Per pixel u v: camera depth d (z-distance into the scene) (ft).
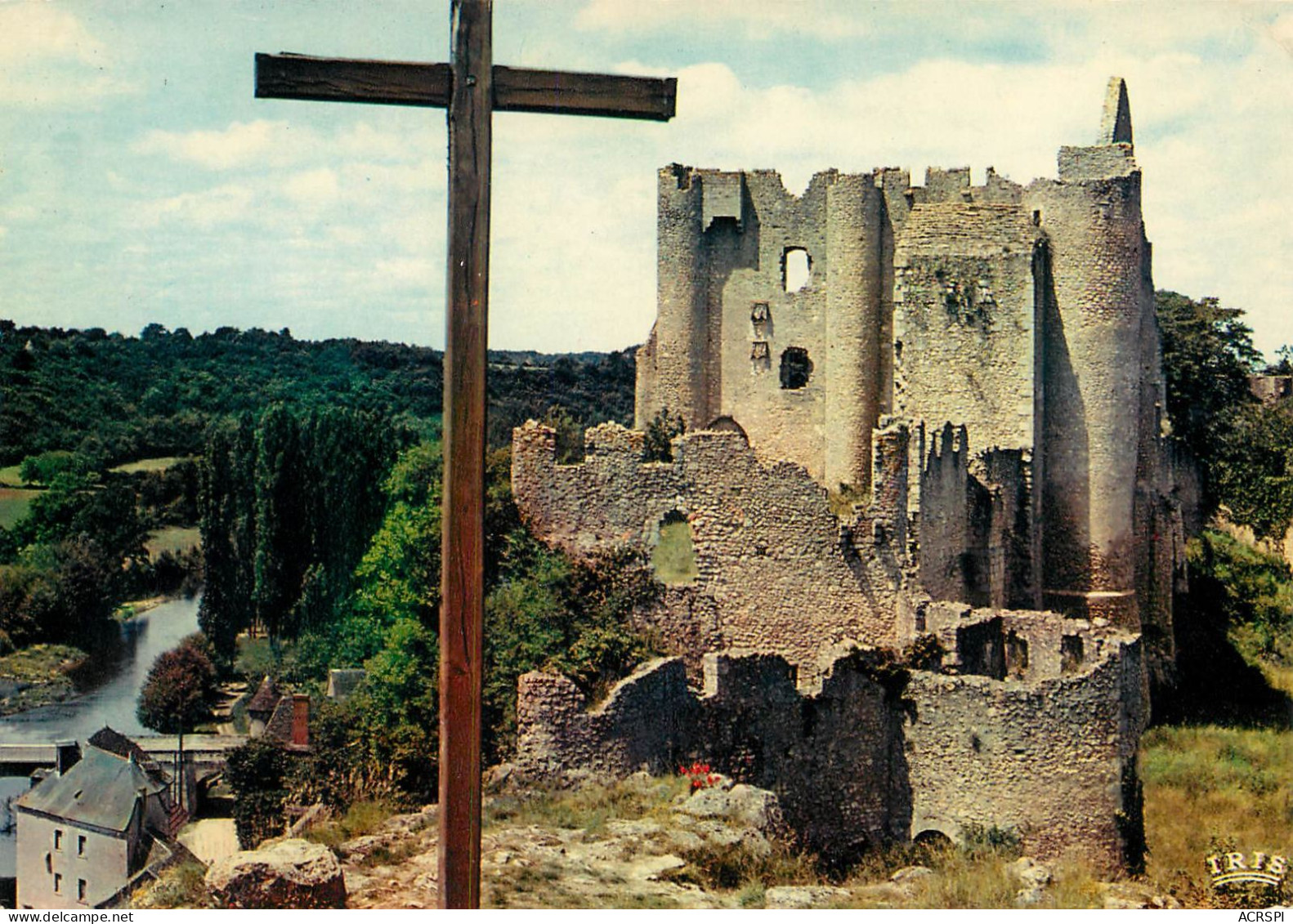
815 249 206.80
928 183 202.08
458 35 80.23
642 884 111.75
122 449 285.84
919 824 156.04
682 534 174.50
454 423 78.89
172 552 274.98
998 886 127.95
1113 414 186.60
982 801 152.76
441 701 79.30
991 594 178.60
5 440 286.87
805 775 153.99
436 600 169.07
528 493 165.99
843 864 148.05
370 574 209.56
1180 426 271.90
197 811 183.01
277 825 155.63
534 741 136.87
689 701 149.18
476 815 79.66
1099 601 185.88
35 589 257.34
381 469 258.98
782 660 154.61
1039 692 151.02
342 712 166.40
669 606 163.12
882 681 157.79
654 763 143.64
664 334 211.00
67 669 243.81
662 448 191.83
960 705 154.20
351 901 99.09
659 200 210.38
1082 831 150.10
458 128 80.12
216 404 296.51
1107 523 186.80
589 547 165.07
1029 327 184.14
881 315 202.80
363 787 138.21
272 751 175.94
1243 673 204.64
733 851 120.37
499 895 106.52
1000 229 186.29
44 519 273.54
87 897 170.40
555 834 121.19
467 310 79.10
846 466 202.08
